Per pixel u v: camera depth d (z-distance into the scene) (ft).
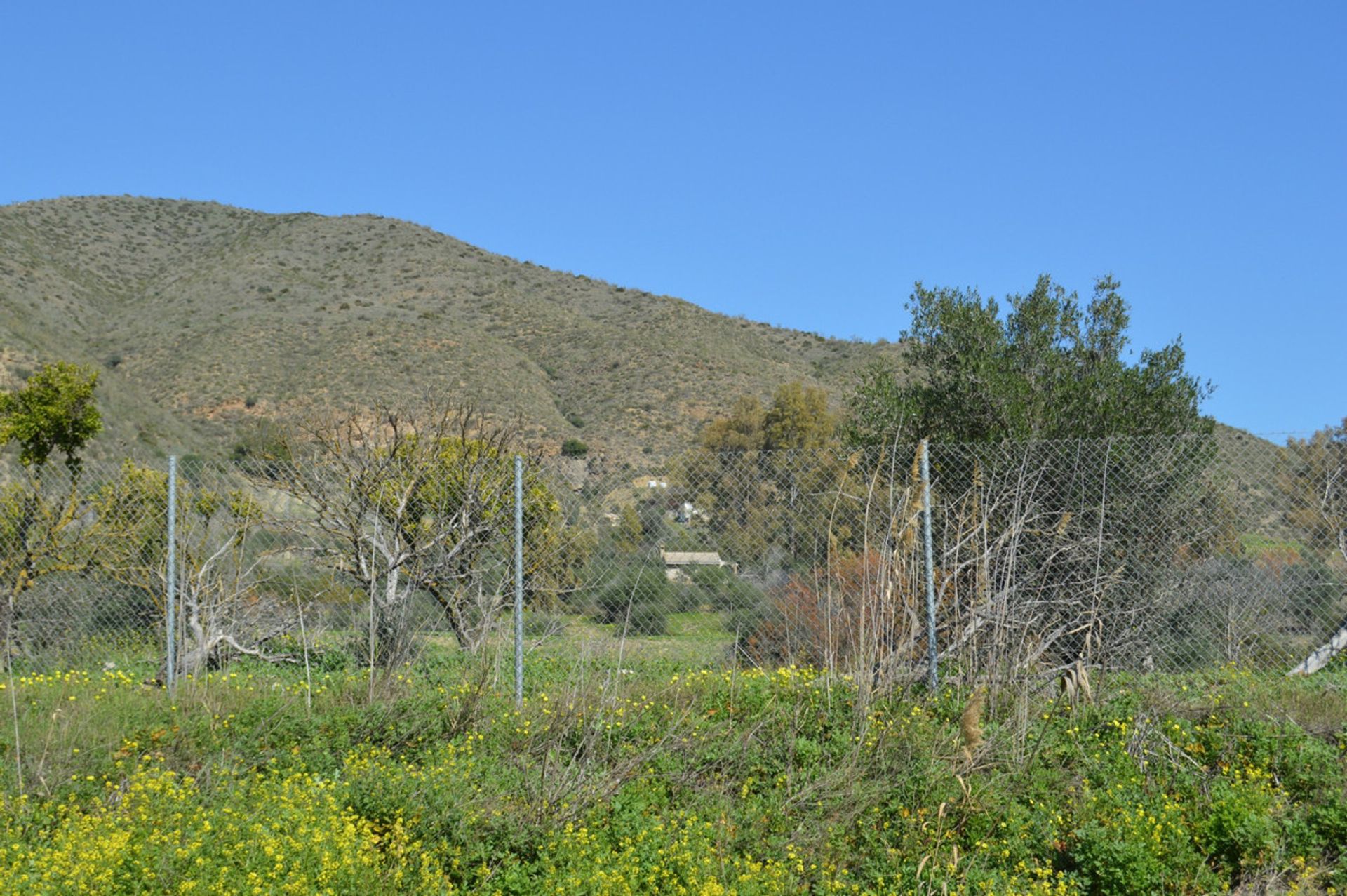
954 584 22.38
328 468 29.40
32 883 13.75
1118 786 17.26
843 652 22.93
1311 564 23.84
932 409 36.01
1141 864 14.78
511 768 18.71
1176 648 24.09
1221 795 16.43
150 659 30.83
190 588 29.37
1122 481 24.38
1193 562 24.44
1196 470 24.70
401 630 26.71
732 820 16.69
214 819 15.72
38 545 30.55
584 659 23.29
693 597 25.89
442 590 29.86
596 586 26.71
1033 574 22.17
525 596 27.91
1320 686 22.48
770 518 25.53
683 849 15.24
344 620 30.71
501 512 27.71
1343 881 14.93
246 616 30.45
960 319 36.52
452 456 29.45
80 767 18.85
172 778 17.33
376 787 17.02
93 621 31.35
